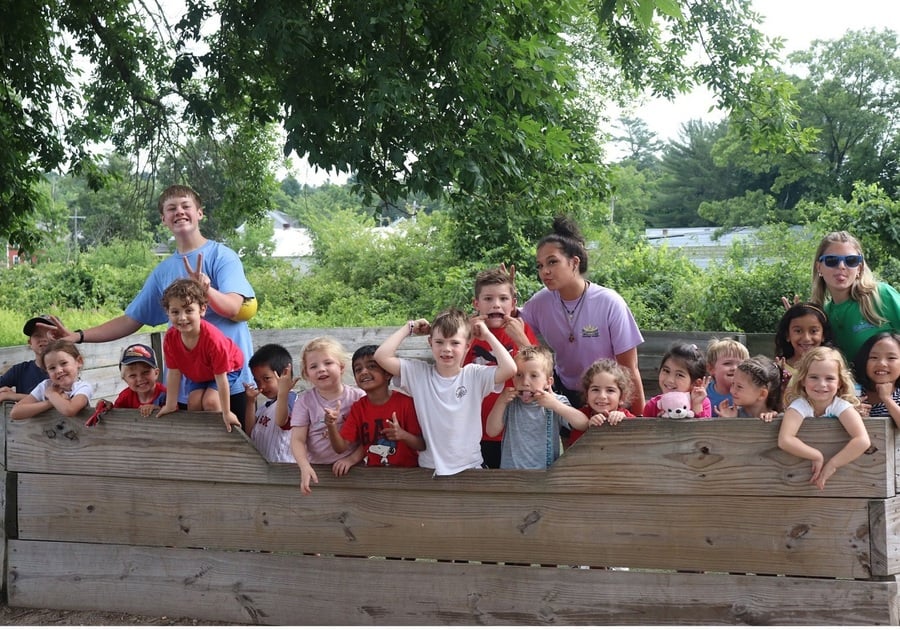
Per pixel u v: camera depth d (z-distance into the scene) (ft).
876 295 14.06
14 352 19.75
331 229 77.20
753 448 11.07
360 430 12.64
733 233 125.80
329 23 25.63
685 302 47.14
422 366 12.26
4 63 34.01
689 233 141.28
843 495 10.73
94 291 74.79
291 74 26.27
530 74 26.96
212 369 12.93
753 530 11.08
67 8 35.35
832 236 14.25
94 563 13.65
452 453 12.04
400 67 25.59
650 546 11.45
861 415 10.98
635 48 40.83
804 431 10.84
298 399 13.07
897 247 47.75
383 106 24.00
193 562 13.21
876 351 12.44
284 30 24.54
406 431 12.37
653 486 11.41
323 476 12.59
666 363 13.80
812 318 13.93
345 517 12.55
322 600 12.64
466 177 26.25
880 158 138.31
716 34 40.40
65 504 13.78
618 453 11.53
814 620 10.85
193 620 13.17
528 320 15.37
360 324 60.59
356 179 27.02
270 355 15.40
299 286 73.56
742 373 12.87
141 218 40.24
